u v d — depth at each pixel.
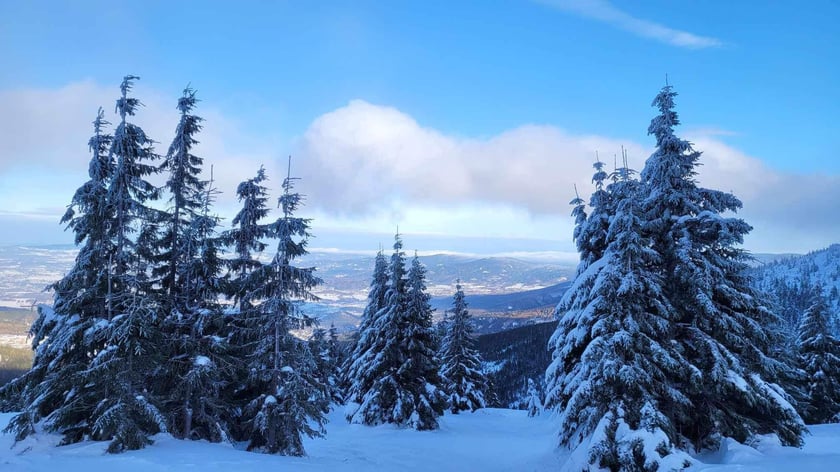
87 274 16.86
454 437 29.67
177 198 19.50
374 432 30.31
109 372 15.37
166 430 17.42
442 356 49.28
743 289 16.81
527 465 19.97
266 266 19.02
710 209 17.25
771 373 16.17
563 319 20.22
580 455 14.96
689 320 16.94
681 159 17.52
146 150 18.28
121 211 17.25
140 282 17.61
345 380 49.75
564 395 19.33
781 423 15.73
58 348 16.22
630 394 15.18
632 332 15.01
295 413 18.16
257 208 20.72
